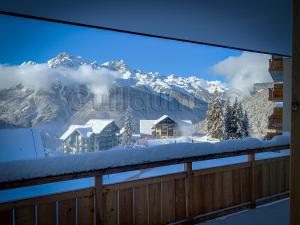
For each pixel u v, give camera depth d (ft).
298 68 3.86
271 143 12.41
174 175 10.01
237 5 10.28
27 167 7.22
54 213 8.03
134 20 11.68
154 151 9.28
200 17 11.49
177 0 9.68
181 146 9.96
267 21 12.16
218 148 10.72
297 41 3.87
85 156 8.17
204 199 10.69
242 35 14.35
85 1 9.52
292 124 3.93
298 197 3.87
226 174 11.34
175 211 10.07
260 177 12.38
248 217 11.00
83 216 8.45
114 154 8.59
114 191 8.90
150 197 9.58
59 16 10.99
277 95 45.60
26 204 7.59
